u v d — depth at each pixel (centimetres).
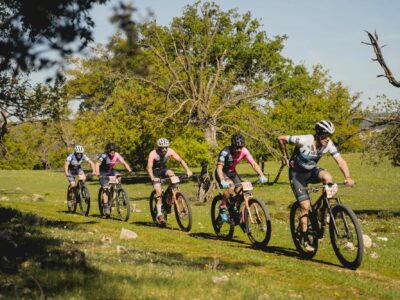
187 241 966
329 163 6012
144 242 938
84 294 484
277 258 846
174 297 509
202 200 2877
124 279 551
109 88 3944
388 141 2189
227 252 856
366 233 1423
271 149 2905
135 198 3394
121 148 3092
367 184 4419
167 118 2845
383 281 708
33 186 4369
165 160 1220
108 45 527
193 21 4875
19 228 875
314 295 597
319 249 936
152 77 2962
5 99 2386
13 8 548
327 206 809
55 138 6888
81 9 527
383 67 1902
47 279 529
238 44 5084
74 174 1633
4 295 455
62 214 1510
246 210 974
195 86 2881
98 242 830
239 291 559
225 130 2973
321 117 4234
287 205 2706
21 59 521
